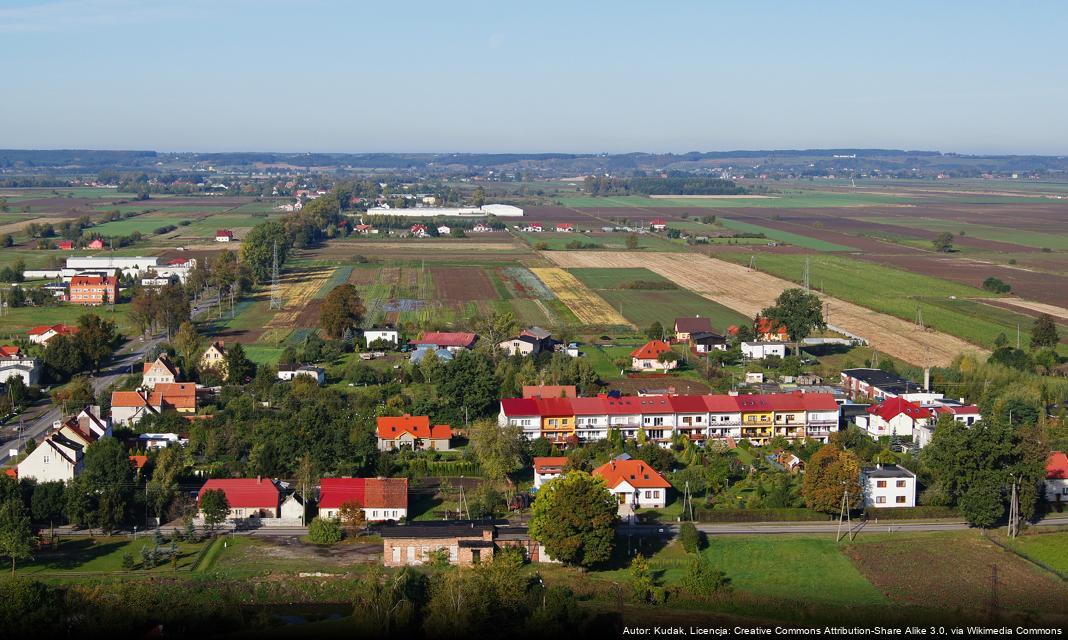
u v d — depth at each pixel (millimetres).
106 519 146375
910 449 187500
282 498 157750
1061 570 135750
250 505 153375
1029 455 154500
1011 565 137375
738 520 154125
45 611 115812
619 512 157750
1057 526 152625
